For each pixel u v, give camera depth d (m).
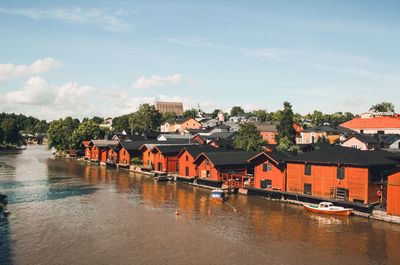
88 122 146.75
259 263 34.34
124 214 50.78
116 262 34.62
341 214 48.72
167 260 35.06
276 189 60.91
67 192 66.62
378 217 46.75
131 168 99.44
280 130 113.00
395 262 34.28
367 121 129.12
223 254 36.41
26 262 34.56
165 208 54.12
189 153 77.56
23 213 51.34
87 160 126.81
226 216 49.56
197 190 68.56
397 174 45.06
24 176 87.62
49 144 155.50
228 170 71.50
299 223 46.09
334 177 53.31
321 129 127.56
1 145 194.50
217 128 157.62
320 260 34.88
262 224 45.88
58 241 40.06
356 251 36.81
